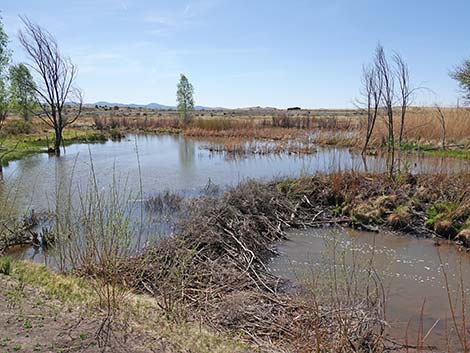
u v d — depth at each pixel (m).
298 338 4.28
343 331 4.13
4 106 18.95
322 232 9.17
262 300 5.36
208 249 6.96
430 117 20.64
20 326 3.58
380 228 9.24
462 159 15.47
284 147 24.48
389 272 6.73
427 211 9.48
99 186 13.27
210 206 8.75
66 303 4.21
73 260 5.72
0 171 15.38
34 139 28.38
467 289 6.18
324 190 11.08
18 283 4.64
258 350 4.03
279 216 9.71
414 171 13.34
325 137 26.94
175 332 3.98
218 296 5.44
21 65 21.89
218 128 37.09
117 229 5.04
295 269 6.88
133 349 3.43
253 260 7.04
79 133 33.72
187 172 16.77
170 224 8.50
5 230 7.85
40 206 10.20
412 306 5.60
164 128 42.03
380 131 21.81
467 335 4.84
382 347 4.28
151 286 5.48
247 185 10.91
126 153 23.83
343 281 5.98
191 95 43.19
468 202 9.05
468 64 20.33
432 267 7.06
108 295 4.16
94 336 3.55
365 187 10.97
